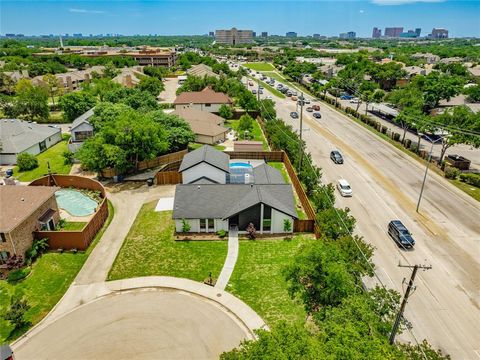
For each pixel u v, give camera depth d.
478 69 130.62
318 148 58.56
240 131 65.69
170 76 157.75
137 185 45.75
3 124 59.25
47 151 60.41
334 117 81.19
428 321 23.42
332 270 20.83
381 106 83.56
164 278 27.92
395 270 28.39
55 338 22.34
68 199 42.09
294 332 15.20
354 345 14.74
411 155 55.66
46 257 30.36
